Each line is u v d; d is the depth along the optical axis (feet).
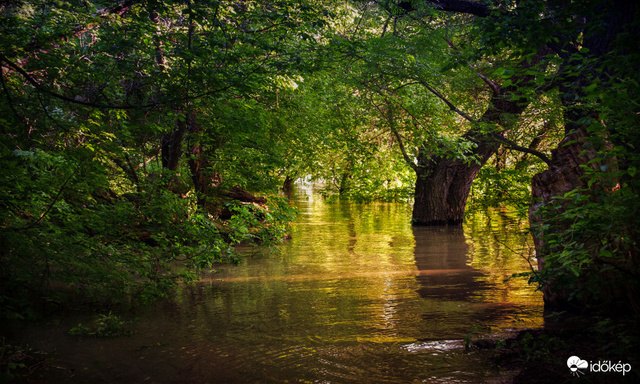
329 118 51.42
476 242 47.01
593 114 19.42
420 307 23.31
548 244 18.30
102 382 14.43
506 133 53.62
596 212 14.85
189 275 26.68
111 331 19.16
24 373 14.85
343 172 90.53
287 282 29.76
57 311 21.80
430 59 44.19
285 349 17.49
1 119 22.97
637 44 14.38
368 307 23.48
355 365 15.72
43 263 22.15
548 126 49.11
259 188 41.75
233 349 17.49
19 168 20.52
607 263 15.62
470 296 25.44
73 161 23.72
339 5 47.03
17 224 21.35
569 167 19.38
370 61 41.24
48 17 30.22
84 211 24.36
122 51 24.91
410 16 42.04
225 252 34.04
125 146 35.78
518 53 19.83
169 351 17.31
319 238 50.90
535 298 24.48
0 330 18.65
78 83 28.32
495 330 18.95
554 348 15.17
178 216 28.32
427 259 37.83
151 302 24.79
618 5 16.72
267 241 38.70
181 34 26.37
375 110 51.55
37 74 26.61
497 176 54.85
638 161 15.26
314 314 22.31
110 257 24.06
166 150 46.37
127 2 26.86
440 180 62.34
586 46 24.07
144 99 24.45
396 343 17.84
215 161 40.91
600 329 15.37
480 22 21.34
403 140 63.05
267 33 28.66
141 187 28.96
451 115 55.93
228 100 35.06
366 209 87.51
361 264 35.94
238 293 26.89
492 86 44.83
